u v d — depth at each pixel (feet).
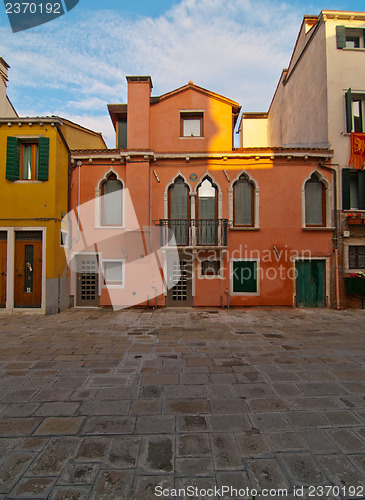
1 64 42.09
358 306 34.27
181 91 35.86
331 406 11.36
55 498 6.98
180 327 24.73
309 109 39.58
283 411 10.98
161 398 12.00
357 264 34.96
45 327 24.80
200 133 36.55
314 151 34.47
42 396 12.16
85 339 20.97
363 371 14.88
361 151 34.65
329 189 34.83
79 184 35.22
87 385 13.23
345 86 35.40
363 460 8.31
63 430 9.74
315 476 7.70
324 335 22.13
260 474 7.76
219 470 7.90
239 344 19.67
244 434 9.52
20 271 31.45
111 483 7.45
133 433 9.57
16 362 16.21
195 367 15.40
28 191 31.37
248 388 12.92
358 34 36.73
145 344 19.66
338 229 34.71
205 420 10.36
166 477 7.66
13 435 9.47
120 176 35.04
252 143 56.54
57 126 31.99
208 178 35.17
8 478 7.63
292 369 15.14
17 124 31.58
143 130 35.01
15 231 31.48
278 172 34.94
